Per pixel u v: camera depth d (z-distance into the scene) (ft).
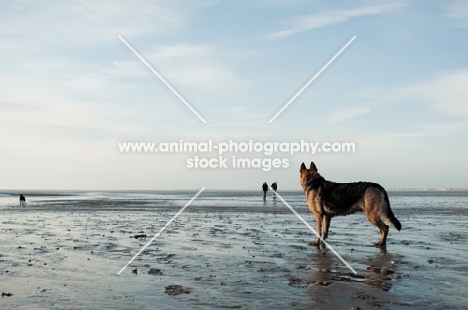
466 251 16.22
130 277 12.78
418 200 64.03
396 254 15.70
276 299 10.89
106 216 31.37
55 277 12.80
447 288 11.64
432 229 22.36
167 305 10.53
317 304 10.55
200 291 11.49
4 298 11.02
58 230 22.50
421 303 10.56
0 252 16.24
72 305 10.53
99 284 12.12
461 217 29.32
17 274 13.12
